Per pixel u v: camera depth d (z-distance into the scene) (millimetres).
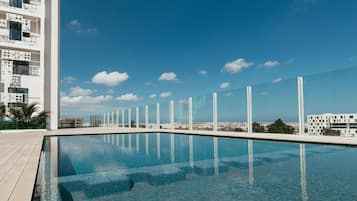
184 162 5637
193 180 3969
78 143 9531
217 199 3020
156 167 5090
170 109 17062
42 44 17125
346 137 7867
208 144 8828
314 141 7188
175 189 3484
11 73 16031
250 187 3492
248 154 6539
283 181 3738
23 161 4402
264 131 10750
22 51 16844
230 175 4262
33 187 2787
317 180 3729
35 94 16578
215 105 13430
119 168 5012
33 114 16094
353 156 5531
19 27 16578
